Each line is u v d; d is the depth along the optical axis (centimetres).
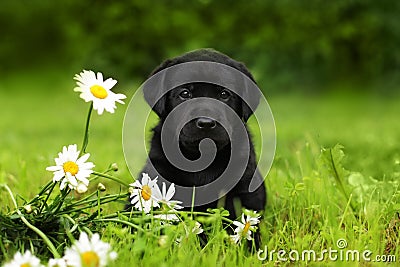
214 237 403
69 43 2145
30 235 407
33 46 2502
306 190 525
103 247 347
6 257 363
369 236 438
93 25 1836
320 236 451
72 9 1850
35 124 1319
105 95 410
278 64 1888
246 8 1873
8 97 1972
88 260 341
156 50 1845
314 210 500
